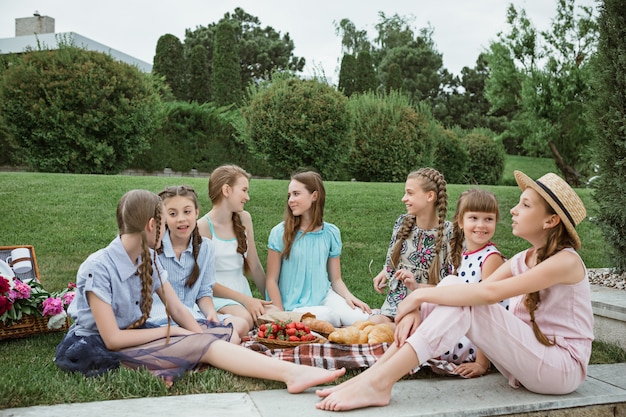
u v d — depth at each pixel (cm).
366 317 402
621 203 454
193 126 1677
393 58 3878
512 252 724
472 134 1966
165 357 271
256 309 381
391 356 255
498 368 272
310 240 422
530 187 268
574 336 267
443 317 249
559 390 262
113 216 759
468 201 324
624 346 368
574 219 258
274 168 1314
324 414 231
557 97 1980
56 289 514
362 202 882
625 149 454
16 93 1182
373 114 1440
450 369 290
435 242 376
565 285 265
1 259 408
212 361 280
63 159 1234
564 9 2003
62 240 664
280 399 248
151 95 1335
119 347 276
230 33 2369
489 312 253
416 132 1450
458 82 3888
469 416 240
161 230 295
